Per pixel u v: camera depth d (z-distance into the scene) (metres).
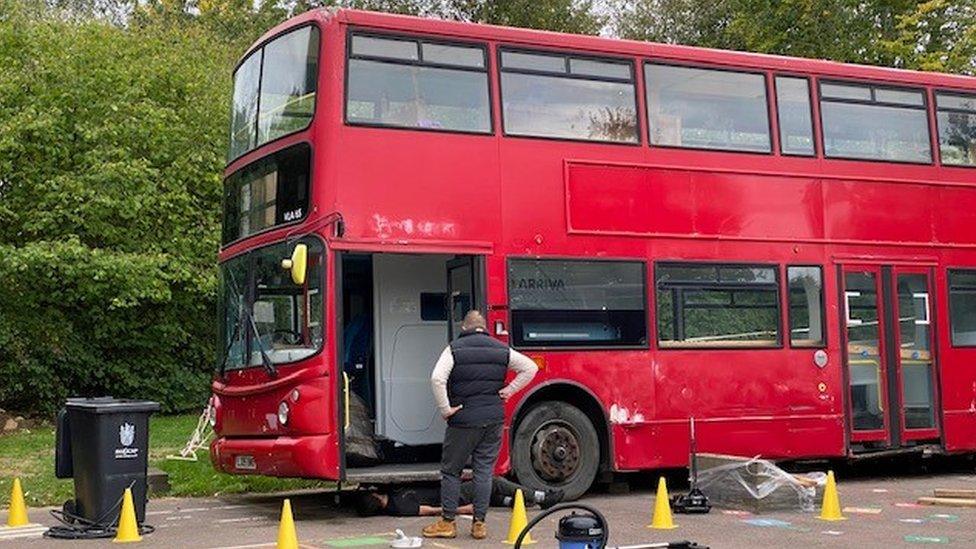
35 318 24.83
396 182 12.83
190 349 27.11
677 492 14.97
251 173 13.73
